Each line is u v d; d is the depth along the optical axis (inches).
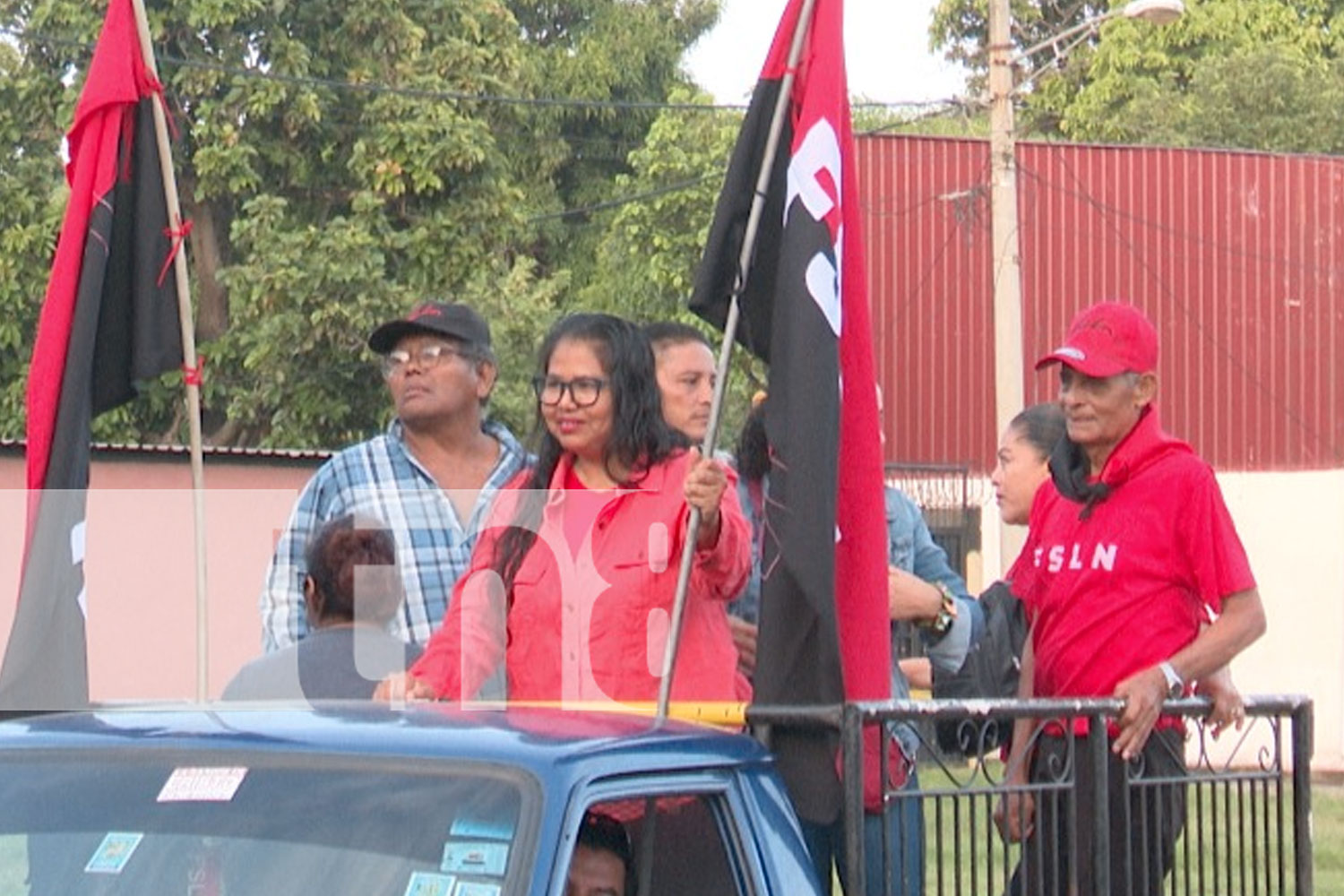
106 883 170.7
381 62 999.0
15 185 936.9
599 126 1423.5
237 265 959.0
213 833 171.9
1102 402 277.6
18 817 177.3
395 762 175.5
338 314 935.7
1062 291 1150.3
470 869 165.0
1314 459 1151.0
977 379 1121.4
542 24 1455.5
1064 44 1748.3
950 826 239.9
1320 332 1153.4
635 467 237.8
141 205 269.6
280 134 989.2
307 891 166.2
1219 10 1696.6
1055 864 243.3
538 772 171.5
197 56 970.7
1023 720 245.0
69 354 260.5
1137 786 256.8
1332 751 1023.6
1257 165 1153.4
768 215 240.5
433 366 297.4
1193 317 1153.4
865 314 236.5
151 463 615.8
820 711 212.7
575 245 1391.5
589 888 174.2
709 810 189.9
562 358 237.3
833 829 216.8
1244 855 269.9
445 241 979.9
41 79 954.7
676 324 294.8
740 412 649.0
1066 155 1153.4
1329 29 1715.1
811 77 235.3
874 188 1123.9
